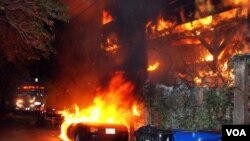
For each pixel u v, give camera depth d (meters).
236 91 10.93
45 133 22.39
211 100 12.17
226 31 15.23
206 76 14.16
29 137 19.88
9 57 17.16
